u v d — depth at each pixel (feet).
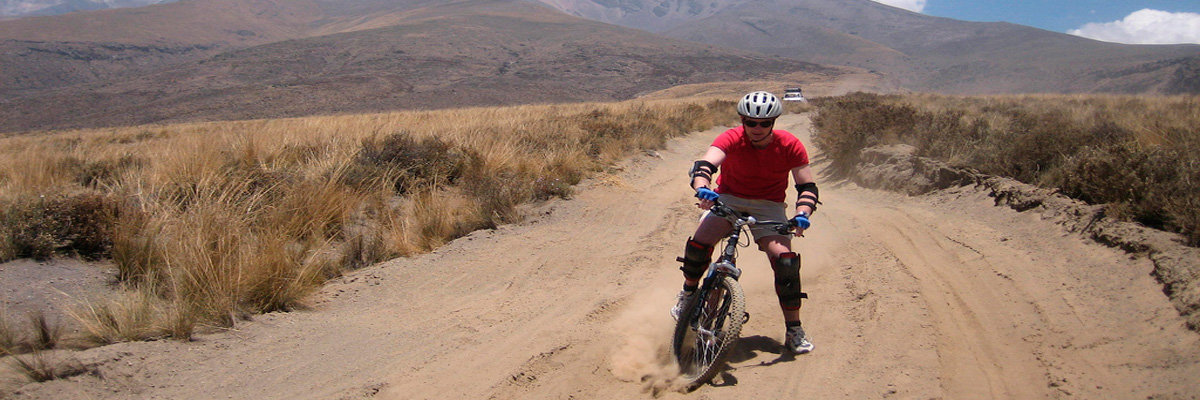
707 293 13.28
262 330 15.70
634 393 12.60
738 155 13.38
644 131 57.41
